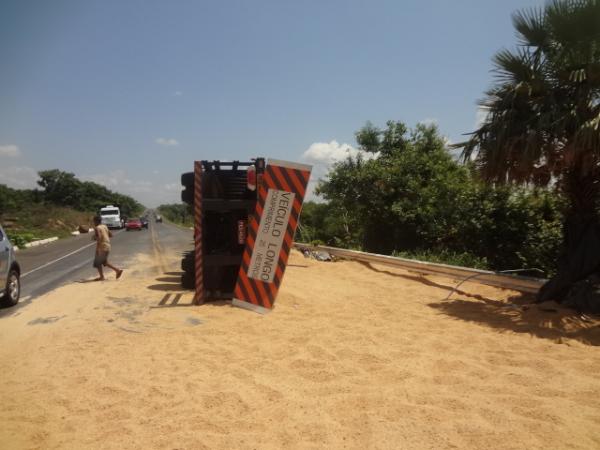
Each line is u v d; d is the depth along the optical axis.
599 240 6.62
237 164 8.81
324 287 9.88
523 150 6.78
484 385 4.12
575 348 5.18
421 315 7.02
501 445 3.10
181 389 4.16
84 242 30.75
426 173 17.27
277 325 6.48
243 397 3.95
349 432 3.32
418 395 3.93
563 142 6.80
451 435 3.25
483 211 12.38
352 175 18.28
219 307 7.79
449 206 13.79
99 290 9.86
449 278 10.43
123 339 5.89
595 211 6.95
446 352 5.11
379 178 17.58
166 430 3.39
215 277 8.41
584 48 6.52
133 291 9.62
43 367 4.88
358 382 4.26
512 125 7.05
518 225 11.63
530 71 7.05
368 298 8.60
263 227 7.68
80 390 4.21
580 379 4.25
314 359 4.91
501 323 6.39
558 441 3.14
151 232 45.28
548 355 4.95
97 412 3.74
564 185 7.29
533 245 11.04
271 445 3.16
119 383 4.36
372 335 5.84
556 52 7.00
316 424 3.44
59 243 30.91
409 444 3.14
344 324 6.47
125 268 14.47
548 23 6.91
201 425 3.46
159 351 5.34
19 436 3.36
